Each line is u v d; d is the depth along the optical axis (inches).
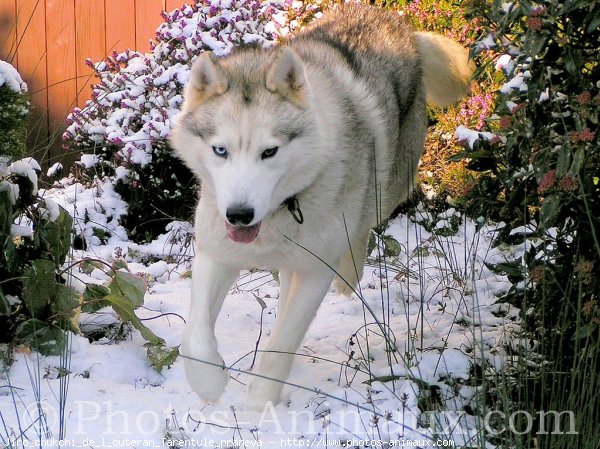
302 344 91.0
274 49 84.4
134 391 81.0
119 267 89.9
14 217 87.1
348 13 101.7
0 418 75.3
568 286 77.3
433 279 103.5
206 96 79.3
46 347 82.8
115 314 91.5
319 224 80.4
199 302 80.4
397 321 94.8
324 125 80.0
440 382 80.4
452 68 104.3
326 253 81.6
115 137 117.3
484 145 80.1
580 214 75.5
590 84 75.0
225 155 77.6
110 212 117.0
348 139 82.0
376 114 86.7
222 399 81.3
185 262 109.4
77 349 84.6
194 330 79.2
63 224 88.1
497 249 107.5
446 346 86.7
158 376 84.3
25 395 78.5
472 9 78.2
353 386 81.7
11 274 85.1
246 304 98.1
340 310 98.3
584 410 71.6
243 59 82.6
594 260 76.1
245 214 75.7
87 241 112.6
